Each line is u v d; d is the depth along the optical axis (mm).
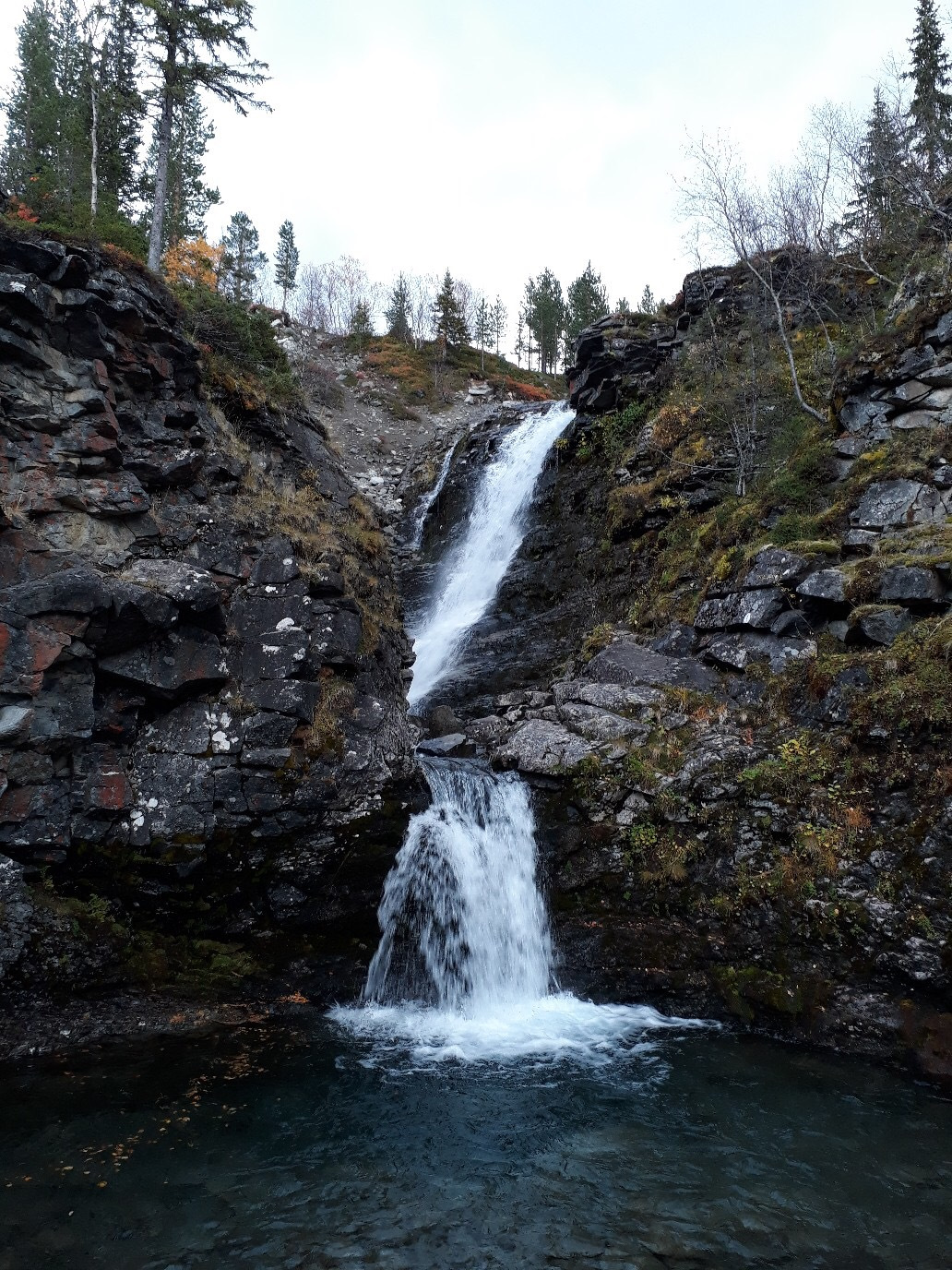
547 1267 5363
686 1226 5848
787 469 15867
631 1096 7809
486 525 26969
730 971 9789
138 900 9289
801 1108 7609
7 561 8922
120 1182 6125
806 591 12461
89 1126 6871
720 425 19109
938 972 8469
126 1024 8648
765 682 12328
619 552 19688
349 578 13039
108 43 23000
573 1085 8023
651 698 12938
